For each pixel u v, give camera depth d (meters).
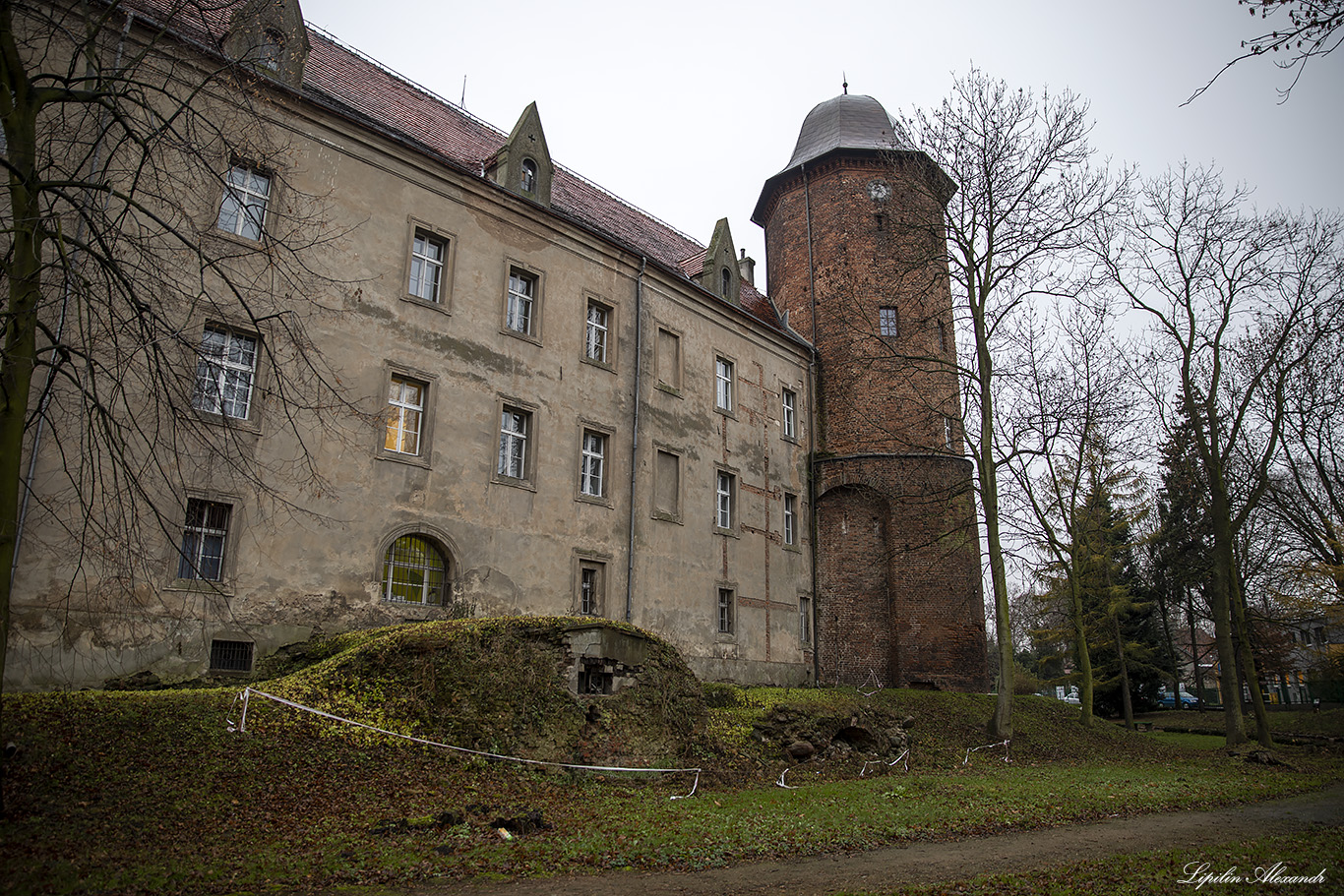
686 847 8.91
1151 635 40.38
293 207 16.95
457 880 7.43
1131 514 34.78
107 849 7.34
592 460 22.75
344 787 10.07
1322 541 29.23
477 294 20.08
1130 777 16.50
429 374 18.69
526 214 21.59
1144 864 8.61
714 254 28.77
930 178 24.72
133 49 15.14
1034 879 7.84
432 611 17.94
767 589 28.00
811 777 15.18
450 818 9.20
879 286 31.97
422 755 11.59
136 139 9.77
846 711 18.33
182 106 10.84
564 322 22.19
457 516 18.70
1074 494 26.53
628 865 8.24
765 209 37.44
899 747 18.72
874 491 30.08
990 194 23.00
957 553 29.12
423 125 22.44
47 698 10.45
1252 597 35.34
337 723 11.48
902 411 30.58
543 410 21.11
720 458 26.97
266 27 17.52
